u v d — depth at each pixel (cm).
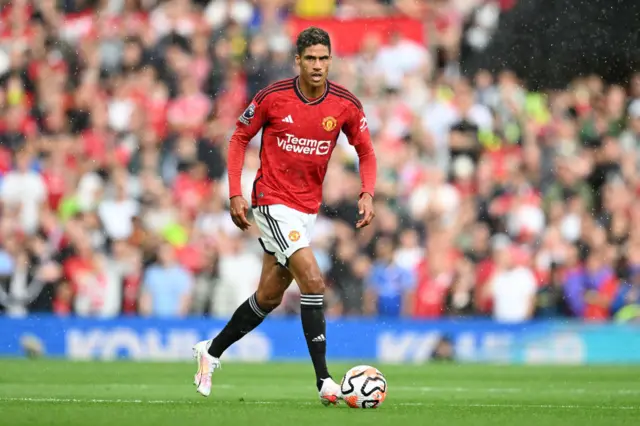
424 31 5612
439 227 4756
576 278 4619
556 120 5278
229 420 1655
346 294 4506
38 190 4916
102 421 1636
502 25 5500
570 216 4884
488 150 5141
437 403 2209
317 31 1966
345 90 2034
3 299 4516
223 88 5353
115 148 5103
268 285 2069
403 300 4488
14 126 5209
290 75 5450
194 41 5472
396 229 4712
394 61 5503
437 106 5269
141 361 3912
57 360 3900
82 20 5619
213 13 5594
